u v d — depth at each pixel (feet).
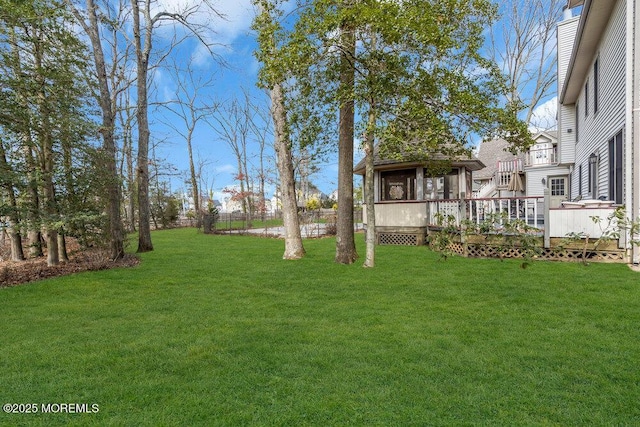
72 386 8.45
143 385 8.43
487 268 21.63
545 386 8.01
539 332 11.16
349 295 16.35
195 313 14.16
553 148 57.93
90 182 26.08
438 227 31.58
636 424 6.64
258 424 6.89
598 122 31.71
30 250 33.24
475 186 90.79
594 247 22.03
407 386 8.15
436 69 19.93
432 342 10.59
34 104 23.34
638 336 10.63
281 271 22.63
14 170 22.65
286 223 28.48
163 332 12.01
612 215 21.02
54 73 23.32
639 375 8.36
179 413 7.29
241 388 8.23
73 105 25.14
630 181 21.15
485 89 21.81
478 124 20.94
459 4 19.25
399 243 37.70
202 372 9.05
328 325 12.39
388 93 19.19
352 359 9.60
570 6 46.50
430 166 28.73
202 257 30.60
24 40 22.26
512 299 14.82
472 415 7.03
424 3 17.74
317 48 18.33
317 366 9.24
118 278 21.52
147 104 38.93
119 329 12.37
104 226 27.35
